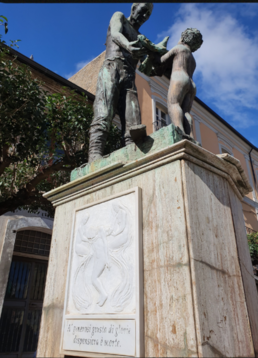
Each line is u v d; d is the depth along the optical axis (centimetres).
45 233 865
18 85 468
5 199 575
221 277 153
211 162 186
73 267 193
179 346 130
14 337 740
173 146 171
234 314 149
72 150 590
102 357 150
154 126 1177
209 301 139
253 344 152
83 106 601
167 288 145
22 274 803
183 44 251
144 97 1205
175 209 159
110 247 176
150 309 147
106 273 171
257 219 1546
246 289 172
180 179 164
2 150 503
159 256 155
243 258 187
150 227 166
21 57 875
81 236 199
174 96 223
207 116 1532
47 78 945
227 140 1617
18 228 774
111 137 579
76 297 180
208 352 125
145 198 177
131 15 323
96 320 161
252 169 1731
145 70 262
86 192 220
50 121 553
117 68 285
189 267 140
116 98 278
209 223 164
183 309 135
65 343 172
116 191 198
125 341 144
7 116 456
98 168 224
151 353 138
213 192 179
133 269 158
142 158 185
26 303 786
